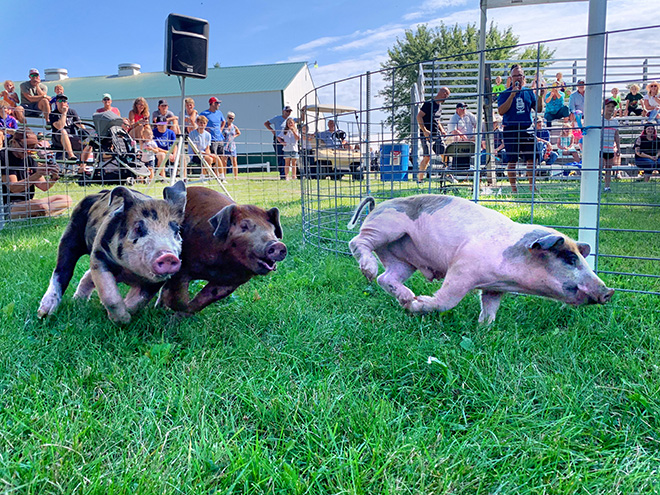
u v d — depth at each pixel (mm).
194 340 3252
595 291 3217
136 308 3547
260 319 3658
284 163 14805
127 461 2010
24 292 4211
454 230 3531
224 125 13898
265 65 37219
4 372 2811
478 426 2268
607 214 7758
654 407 2391
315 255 5742
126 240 3107
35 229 7801
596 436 2314
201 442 2129
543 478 2037
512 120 8148
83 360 2938
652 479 1952
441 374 2803
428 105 9430
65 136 9445
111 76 39844
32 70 11445
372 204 4469
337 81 5574
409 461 2043
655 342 3111
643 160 10500
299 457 2133
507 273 3301
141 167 11016
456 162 9266
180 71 6570
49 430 2209
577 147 11930
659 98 10906
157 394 2582
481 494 1942
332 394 2561
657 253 5254
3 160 8633
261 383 2725
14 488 1823
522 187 10953
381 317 3709
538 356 3010
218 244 3316
